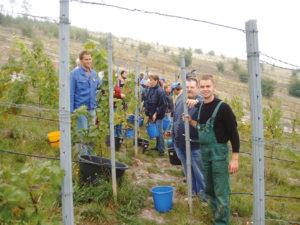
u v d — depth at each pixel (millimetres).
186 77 4297
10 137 5453
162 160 6184
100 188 3924
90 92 4723
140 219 3703
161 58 28516
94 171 4047
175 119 4375
